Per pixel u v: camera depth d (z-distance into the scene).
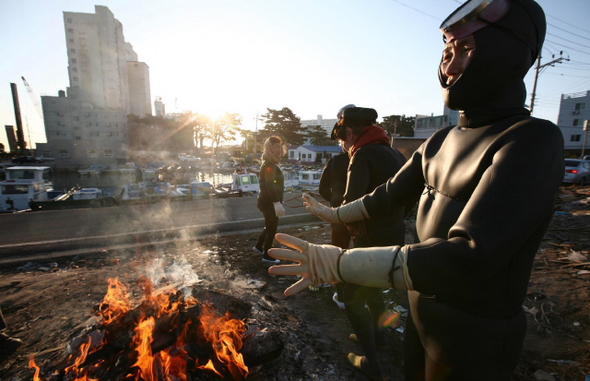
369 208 1.52
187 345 1.76
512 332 0.99
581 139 47.91
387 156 2.15
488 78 0.98
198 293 2.35
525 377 2.14
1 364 2.04
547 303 3.13
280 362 2.02
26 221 6.76
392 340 2.56
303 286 0.97
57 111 68.62
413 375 1.30
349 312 1.98
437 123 52.31
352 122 2.28
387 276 0.88
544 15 1.03
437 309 1.05
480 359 0.99
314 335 2.47
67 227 6.21
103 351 1.71
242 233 6.05
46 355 2.05
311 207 1.69
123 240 5.40
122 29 88.44
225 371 1.76
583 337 2.57
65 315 2.75
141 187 29.14
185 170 62.66
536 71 24.28
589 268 3.87
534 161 0.83
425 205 1.21
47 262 4.57
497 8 0.93
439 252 0.83
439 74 1.16
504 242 0.77
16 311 2.91
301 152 68.88
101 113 71.62
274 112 83.81
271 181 4.10
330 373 2.02
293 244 0.99
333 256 0.95
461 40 1.00
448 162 1.10
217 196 15.87
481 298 0.95
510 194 0.80
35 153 77.69
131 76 95.25
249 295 3.04
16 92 83.06
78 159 70.31
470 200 0.88
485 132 1.02
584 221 6.18
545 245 4.98
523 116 0.99
